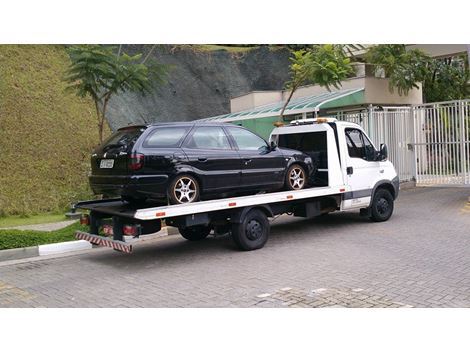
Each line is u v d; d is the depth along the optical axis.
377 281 6.37
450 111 16.23
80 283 6.98
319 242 9.04
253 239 8.60
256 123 20.05
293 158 9.38
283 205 9.30
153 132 7.66
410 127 17.67
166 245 9.58
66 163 17.56
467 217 11.13
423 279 6.40
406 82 18.61
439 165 16.67
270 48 27.84
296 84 15.46
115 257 8.68
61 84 20.73
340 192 9.95
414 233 9.54
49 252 9.13
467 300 5.55
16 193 15.35
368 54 19.16
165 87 24.52
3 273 7.75
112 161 7.63
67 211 14.73
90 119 20.31
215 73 26.30
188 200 7.84
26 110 18.58
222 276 6.96
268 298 5.84
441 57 22.94
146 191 7.41
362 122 16.95
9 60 20.27
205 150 8.12
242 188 8.55
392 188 11.16
